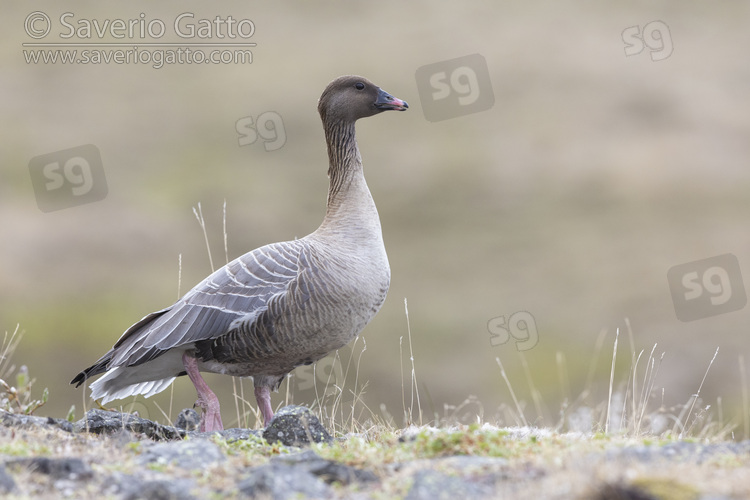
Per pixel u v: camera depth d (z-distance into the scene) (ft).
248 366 29.48
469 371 68.23
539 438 23.44
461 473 19.35
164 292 79.66
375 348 70.69
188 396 61.52
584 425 28.32
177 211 92.38
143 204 92.99
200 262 85.20
